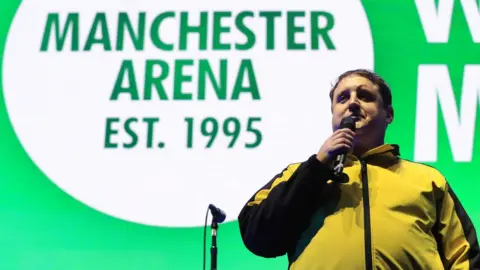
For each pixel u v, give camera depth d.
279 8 4.10
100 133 3.92
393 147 2.59
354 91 2.66
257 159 3.82
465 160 3.75
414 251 2.38
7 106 3.99
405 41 3.97
